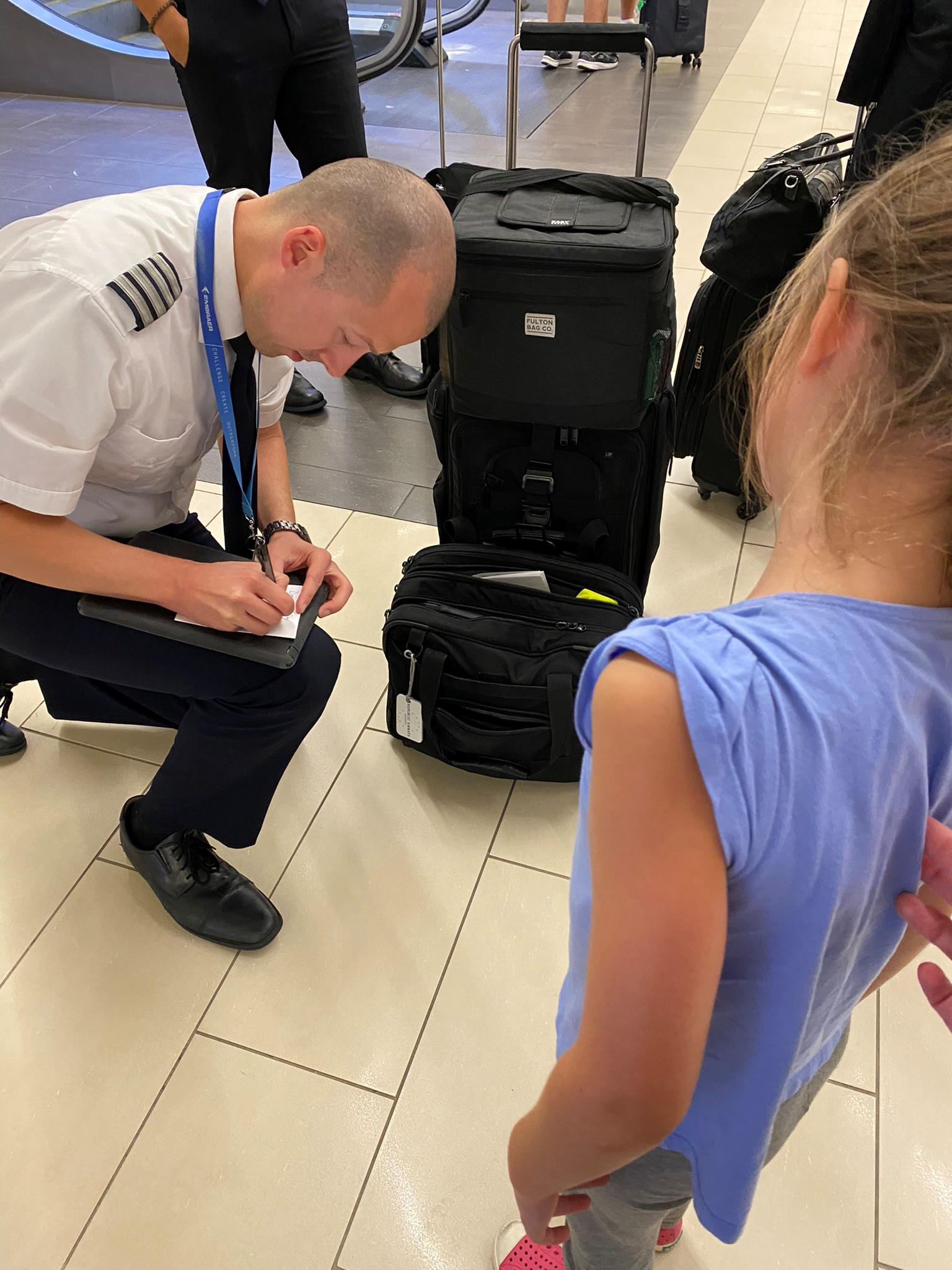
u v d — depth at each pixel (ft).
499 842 5.53
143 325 3.55
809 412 1.45
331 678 4.59
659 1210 2.68
